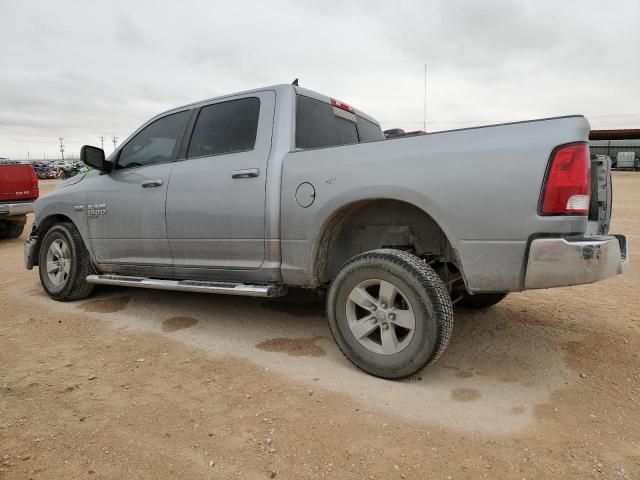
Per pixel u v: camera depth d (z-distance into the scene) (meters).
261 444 2.16
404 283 2.64
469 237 2.51
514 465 1.98
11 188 9.17
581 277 2.26
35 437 2.24
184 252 3.80
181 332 3.73
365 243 3.29
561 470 1.95
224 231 3.50
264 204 3.28
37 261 5.14
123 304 4.59
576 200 2.28
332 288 2.97
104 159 4.34
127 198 4.15
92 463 2.04
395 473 1.94
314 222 3.05
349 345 2.92
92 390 2.72
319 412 2.43
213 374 2.92
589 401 2.52
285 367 3.01
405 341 2.69
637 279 5.32
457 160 2.54
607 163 2.88
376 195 2.78
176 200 3.78
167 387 2.75
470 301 4.13
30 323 4.01
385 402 2.53
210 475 1.96
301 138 3.46
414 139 2.73
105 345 3.46
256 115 3.55
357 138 4.27
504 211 2.41
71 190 4.68
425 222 3.03
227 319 4.05
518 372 2.90
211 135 3.78
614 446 2.11
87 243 4.53
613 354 3.16
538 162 2.33
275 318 4.06
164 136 4.12
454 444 2.14
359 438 2.19
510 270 2.42
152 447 2.15
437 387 2.70
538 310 4.18
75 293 4.65
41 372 2.97
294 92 3.52
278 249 3.29
